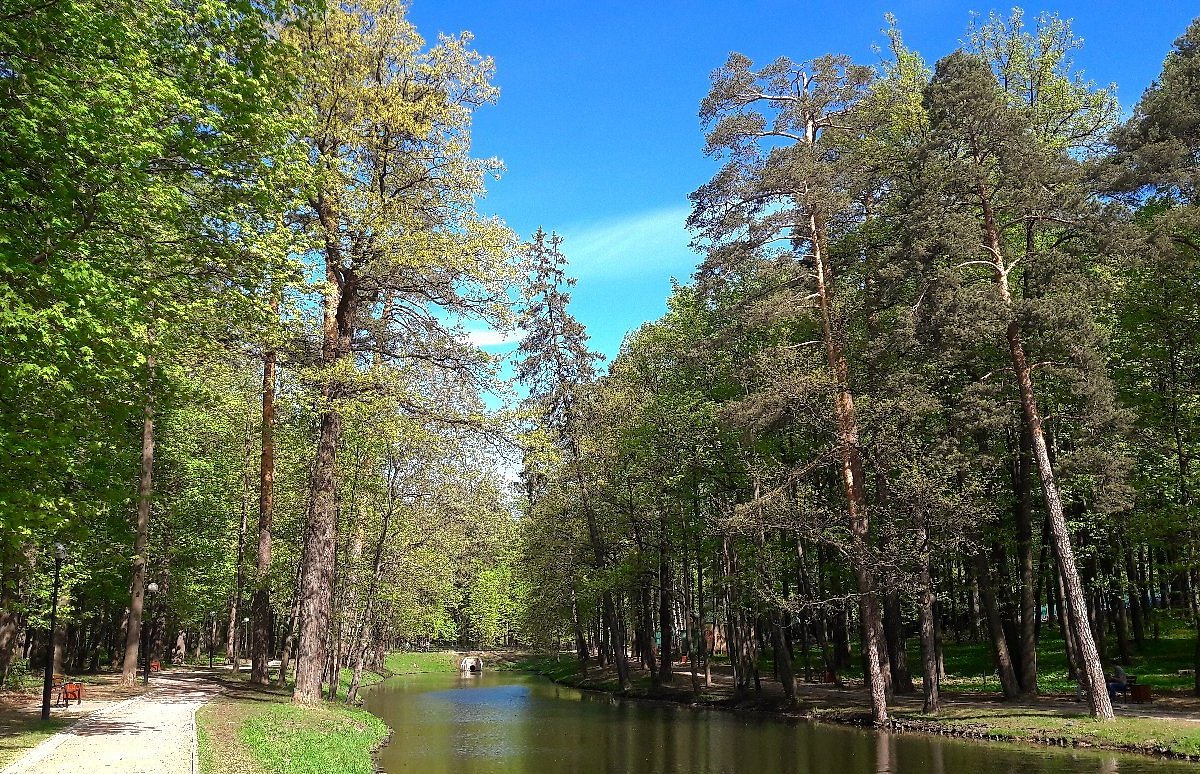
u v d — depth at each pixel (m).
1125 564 32.66
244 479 35.47
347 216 19.77
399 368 21.16
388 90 20.94
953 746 19.67
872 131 26.61
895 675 28.50
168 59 12.61
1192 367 24.39
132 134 11.24
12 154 11.12
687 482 31.56
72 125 10.90
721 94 25.41
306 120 14.74
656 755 20.11
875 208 26.47
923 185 22.92
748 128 24.50
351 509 27.73
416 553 34.28
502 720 28.08
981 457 22.80
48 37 11.33
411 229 20.73
